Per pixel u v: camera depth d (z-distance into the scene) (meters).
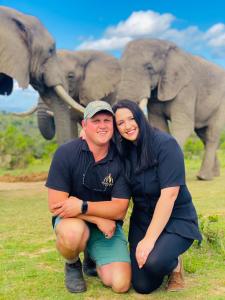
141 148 3.86
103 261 4.01
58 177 3.97
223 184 11.22
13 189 10.71
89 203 3.89
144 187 3.92
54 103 10.39
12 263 4.80
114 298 3.86
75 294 3.94
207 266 4.66
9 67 9.03
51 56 10.08
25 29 9.51
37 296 3.90
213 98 12.14
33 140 19.61
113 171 3.93
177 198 3.96
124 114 3.81
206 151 12.39
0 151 16.33
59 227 3.87
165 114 11.91
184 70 11.55
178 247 3.86
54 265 4.74
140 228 4.10
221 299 3.82
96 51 13.56
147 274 3.82
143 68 11.32
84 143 3.96
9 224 6.68
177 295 3.91
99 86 13.15
